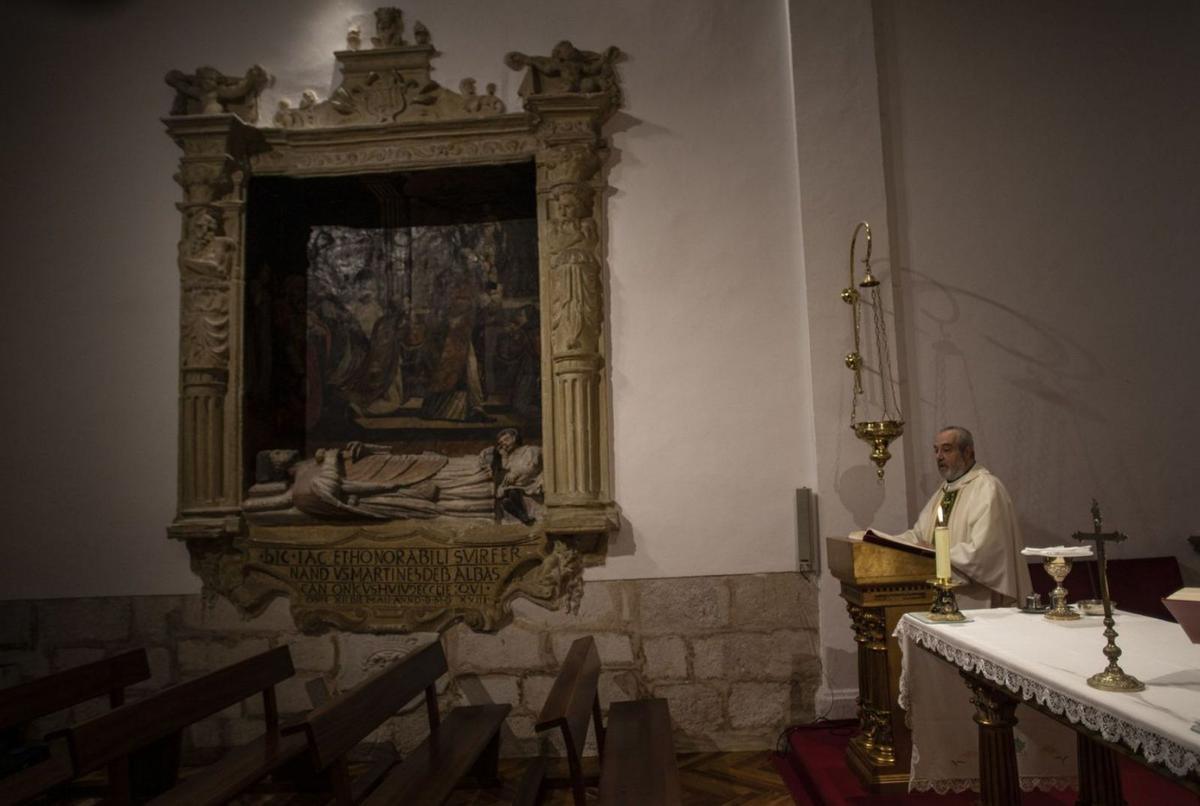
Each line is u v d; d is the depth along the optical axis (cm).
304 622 498
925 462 500
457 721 438
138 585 511
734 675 489
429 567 499
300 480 513
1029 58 532
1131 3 537
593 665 417
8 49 551
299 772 439
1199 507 500
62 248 537
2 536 518
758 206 520
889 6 535
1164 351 512
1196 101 529
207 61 547
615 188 524
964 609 372
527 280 551
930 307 511
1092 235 519
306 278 561
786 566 495
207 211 520
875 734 365
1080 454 503
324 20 548
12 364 531
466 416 544
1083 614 307
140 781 425
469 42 539
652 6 535
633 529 500
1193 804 318
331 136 530
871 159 511
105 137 543
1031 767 332
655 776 338
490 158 524
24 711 354
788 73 529
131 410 524
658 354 512
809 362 505
